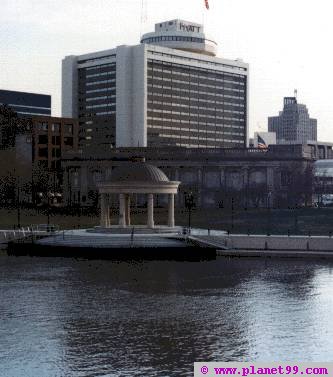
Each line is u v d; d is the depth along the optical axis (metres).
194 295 62.44
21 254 94.69
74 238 99.38
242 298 60.94
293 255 90.75
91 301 59.28
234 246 95.69
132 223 142.00
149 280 70.69
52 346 44.34
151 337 46.81
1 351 43.16
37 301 59.25
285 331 48.69
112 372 39.00
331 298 60.94
